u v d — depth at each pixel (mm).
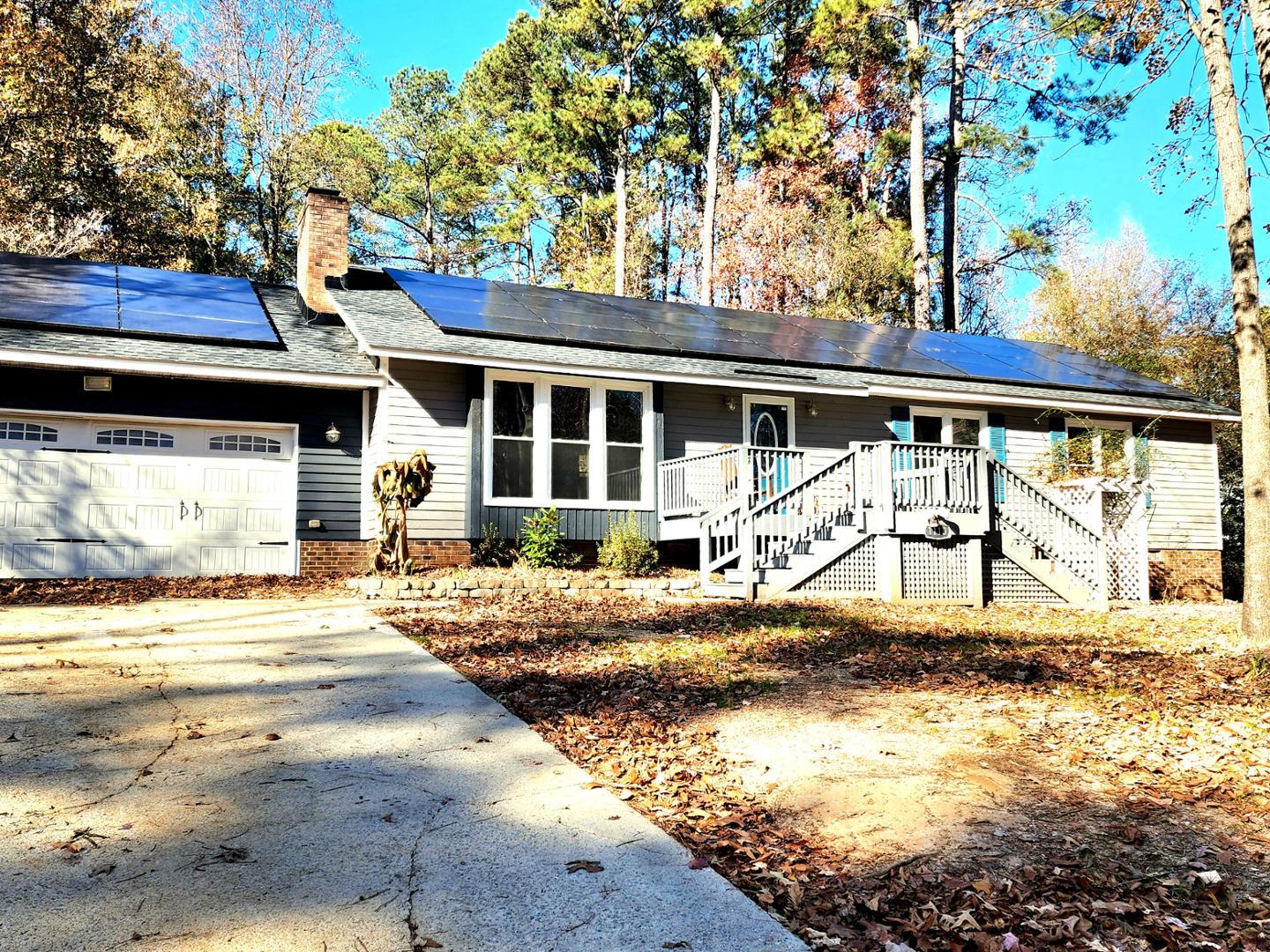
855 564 12258
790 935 3273
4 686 6082
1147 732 5766
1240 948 3258
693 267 34531
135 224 25547
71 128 23094
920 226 27938
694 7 29953
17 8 21469
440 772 4934
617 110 31094
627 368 13086
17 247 21281
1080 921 3408
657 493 14031
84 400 11719
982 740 5551
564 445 13516
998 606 12367
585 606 10719
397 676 6945
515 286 17000
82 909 3303
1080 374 18359
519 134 35594
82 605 9648
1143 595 14578
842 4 27328
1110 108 12602
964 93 28656
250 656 7367
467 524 12766
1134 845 4105
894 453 12273
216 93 29688
